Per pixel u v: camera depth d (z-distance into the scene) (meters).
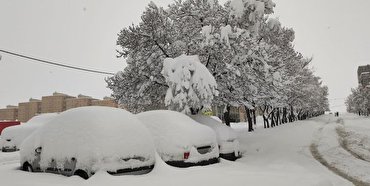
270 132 22.17
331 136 19.55
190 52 15.34
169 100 12.35
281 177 6.41
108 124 6.95
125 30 15.27
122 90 16.17
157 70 15.59
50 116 18.53
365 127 27.22
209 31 14.15
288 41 25.47
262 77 15.55
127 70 15.86
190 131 8.43
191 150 8.18
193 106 13.02
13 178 6.74
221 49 14.34
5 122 23.78
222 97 16.08
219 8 17.02
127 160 6.83
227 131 10.90
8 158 13.09
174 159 7.99
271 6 18.06
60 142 7.13
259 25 17.81
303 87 37.31
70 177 6.38
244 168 8.88
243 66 14.83
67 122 7.34
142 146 7.19
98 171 6.35
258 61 15.02
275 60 18.36
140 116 9.31
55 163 7.06
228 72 15.02
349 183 7.59
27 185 5.83
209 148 8.90
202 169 7.57
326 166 10.00
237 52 14.73
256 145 15.28
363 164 10.22
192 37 16.12
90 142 6.60
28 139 8.12
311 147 14.65
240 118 61.78
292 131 22.80
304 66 39.34
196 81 12.20
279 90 18.98
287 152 13.02
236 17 16.81
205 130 8.97
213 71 15.70
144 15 15.12
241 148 13.80
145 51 15.69
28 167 7.88
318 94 50.44
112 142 6.68
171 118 8.77
